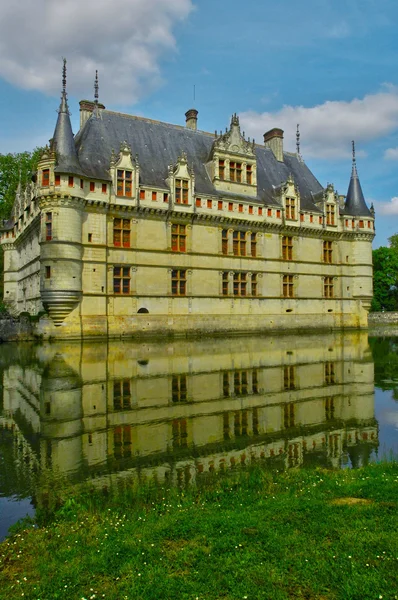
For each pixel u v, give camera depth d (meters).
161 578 6.23
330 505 8.39
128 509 8.86
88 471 11.05
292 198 56.62
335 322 60.59
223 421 15.29
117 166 43.72
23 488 10.07
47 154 40.34
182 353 32.12
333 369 25.61
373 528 7.35
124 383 20.91
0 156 73.44
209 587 6.00
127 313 44.00
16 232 66.00
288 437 13.80
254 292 53.38
